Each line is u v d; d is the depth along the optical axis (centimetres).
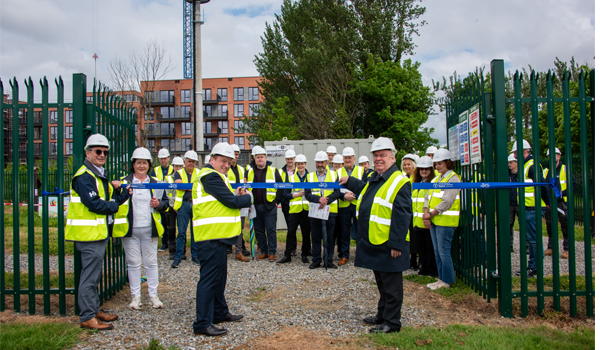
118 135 539
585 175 426
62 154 441
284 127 2255
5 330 362
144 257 461
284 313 436
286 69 2598
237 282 573
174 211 736
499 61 433
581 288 505
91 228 391
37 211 1324
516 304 453
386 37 2334
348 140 1148
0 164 435
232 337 368
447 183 428
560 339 357
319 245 661
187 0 2448
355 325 400
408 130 2148
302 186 507
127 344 353
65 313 437
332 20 2506
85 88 444
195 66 2419
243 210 728
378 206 372
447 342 347
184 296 507
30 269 435
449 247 514
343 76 2255
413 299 482
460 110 538
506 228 428
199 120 2389
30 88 435
